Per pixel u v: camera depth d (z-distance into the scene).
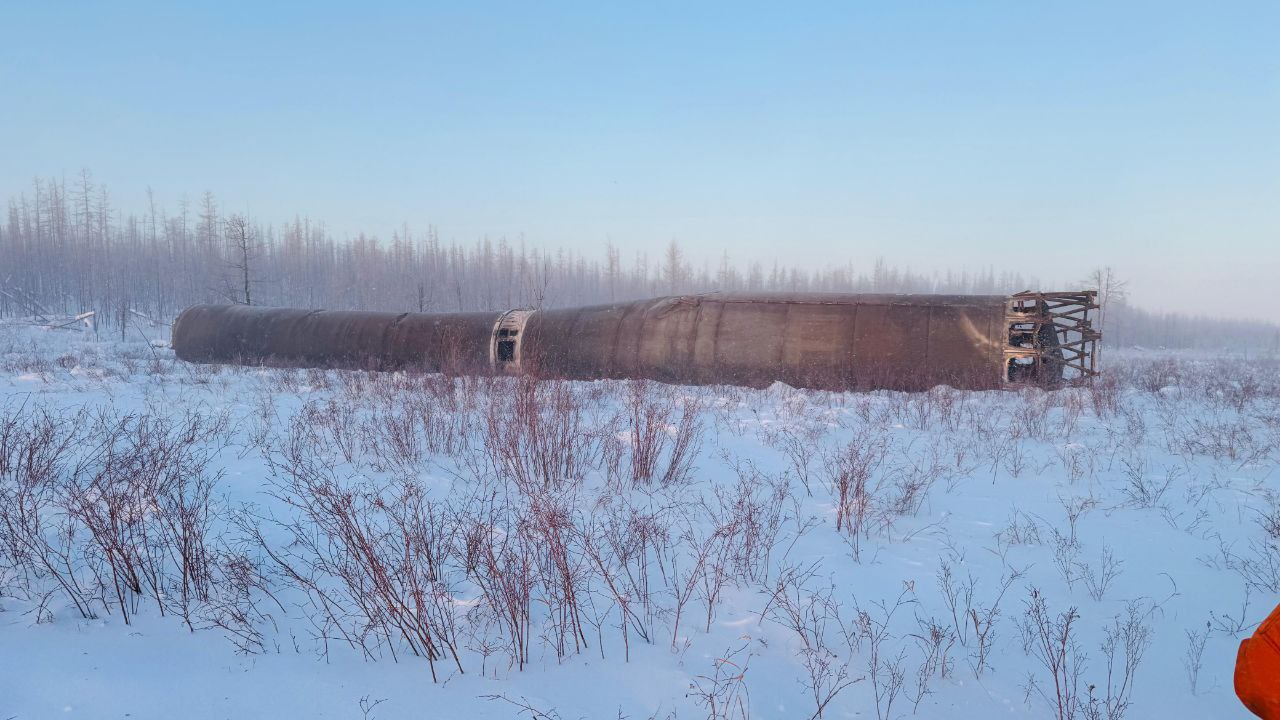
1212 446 9.70
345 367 24.03
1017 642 4.23
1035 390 15.48
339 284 95.38
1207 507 7.09
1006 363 16.81
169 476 5.86
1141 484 7.74
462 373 18.00
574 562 5.02
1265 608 4.72
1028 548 5.90
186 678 3.46
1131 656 4.06
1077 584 5.14
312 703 3.29
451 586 4.65
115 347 38.69
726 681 3.63
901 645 4.14
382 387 14.89
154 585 4.19
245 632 3.94
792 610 4.52
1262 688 1.88
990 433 10.88
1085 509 7.02
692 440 9.87
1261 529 6.36
